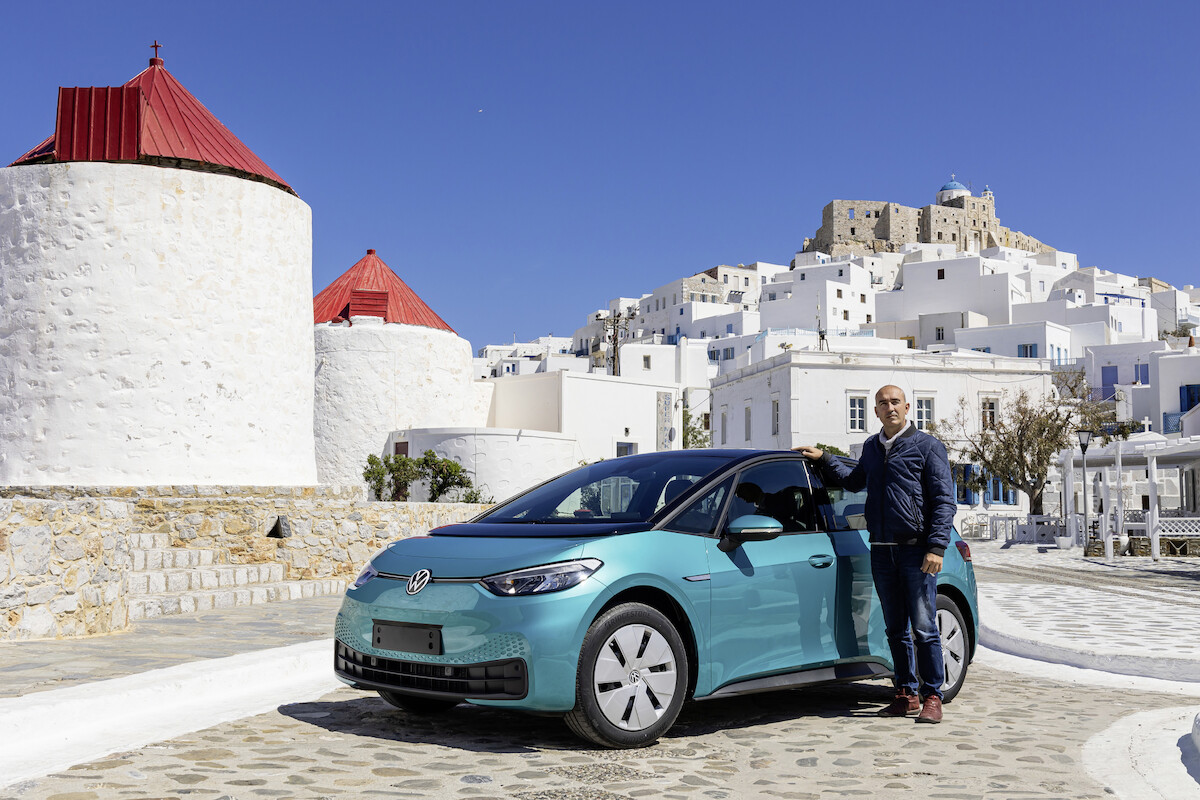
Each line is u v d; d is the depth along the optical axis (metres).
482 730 5.64
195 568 12.58
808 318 99.69
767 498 6.23
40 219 14.56
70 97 14.94
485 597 5.11
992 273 92.62
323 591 13.08
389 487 27.70
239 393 15.53
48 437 14.40
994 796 4.49
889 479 6.16
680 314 117.62
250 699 6.55
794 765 5.00
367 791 4.36
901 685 6.29
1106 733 5.81
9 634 8.07
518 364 112.12
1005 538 36.47
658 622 5.34
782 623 5.91
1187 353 57.00
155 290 14.78
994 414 43.34
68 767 4.73
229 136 16.77
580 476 6.64
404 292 36.84
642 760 5.02
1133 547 28.91
